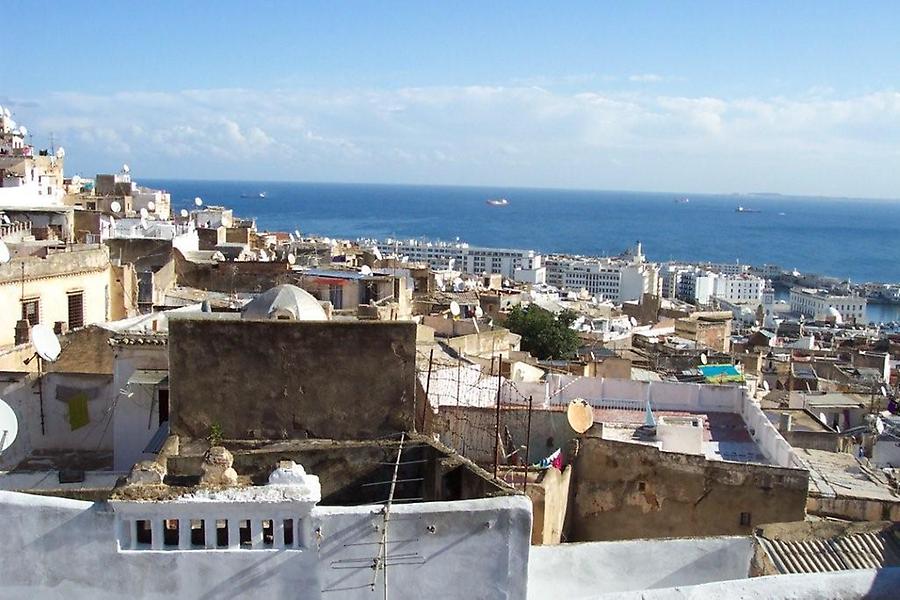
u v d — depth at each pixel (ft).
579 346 238.27
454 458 54.49
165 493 42.34
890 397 201.77
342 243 458.09
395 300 181.06
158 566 42.50
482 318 225.97
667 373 172.65
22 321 111.04
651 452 87.25
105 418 90.79
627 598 30.55
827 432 131.64
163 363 89.76
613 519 88.12
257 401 57.93
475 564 44.32
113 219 219.00
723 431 109.29
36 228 168.35
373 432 58.13
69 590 42.47
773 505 84.94
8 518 42.01
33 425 90.43
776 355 263.90
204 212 373.61
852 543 70.90
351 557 43.52
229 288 179.22
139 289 147.02
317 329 57.62
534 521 75.61
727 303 597.52
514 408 98.07
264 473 54.95
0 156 277.03
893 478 107.76
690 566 61.77
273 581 43.11
